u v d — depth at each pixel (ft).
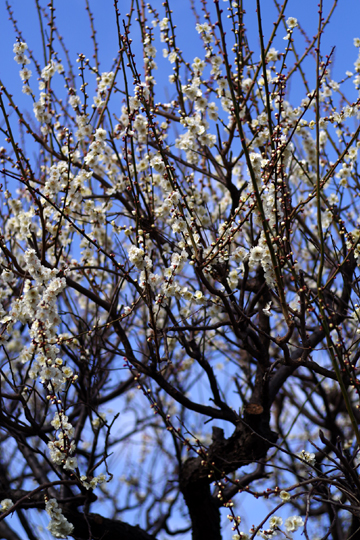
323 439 8.43
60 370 10.14
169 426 10.51
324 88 12.01
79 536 11.95
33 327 9.27
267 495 8.72
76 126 12.87
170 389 11.18
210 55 11.62
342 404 15.43
